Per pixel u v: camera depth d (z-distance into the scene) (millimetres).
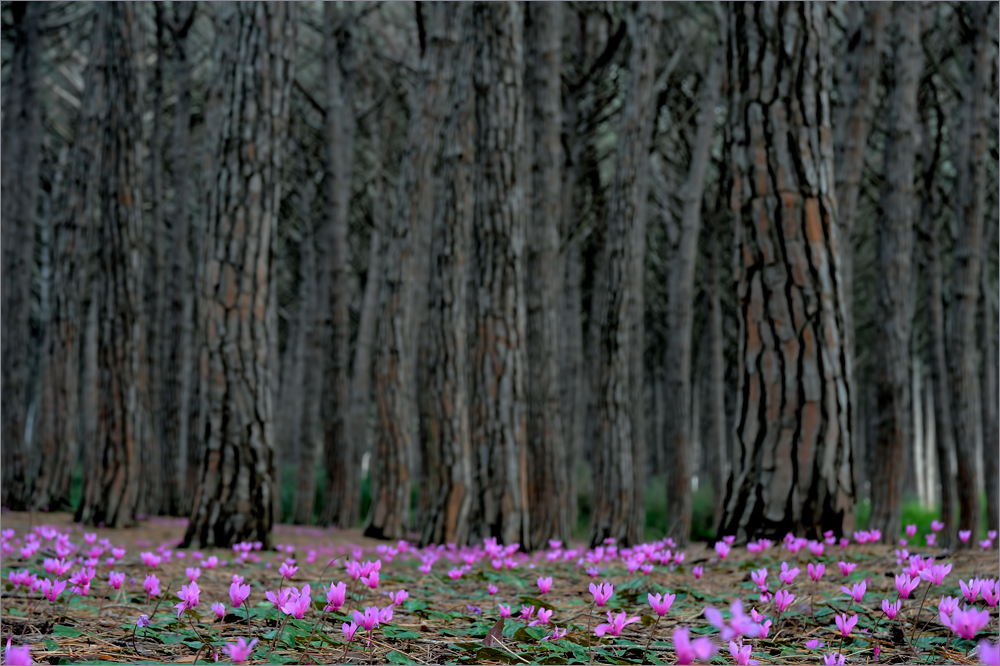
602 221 15078
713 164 15430
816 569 3025
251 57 6914
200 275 6895
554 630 2676
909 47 10070
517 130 7551
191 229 17594
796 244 4785
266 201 6945
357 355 14758
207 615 3135
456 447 8023
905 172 10062
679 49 13047
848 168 9359
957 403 11258
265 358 6949
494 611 3328
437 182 13414
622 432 9953
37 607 3236
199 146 17969
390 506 10953
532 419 9828
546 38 10344
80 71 16000
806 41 4883
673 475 14156
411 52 15617
